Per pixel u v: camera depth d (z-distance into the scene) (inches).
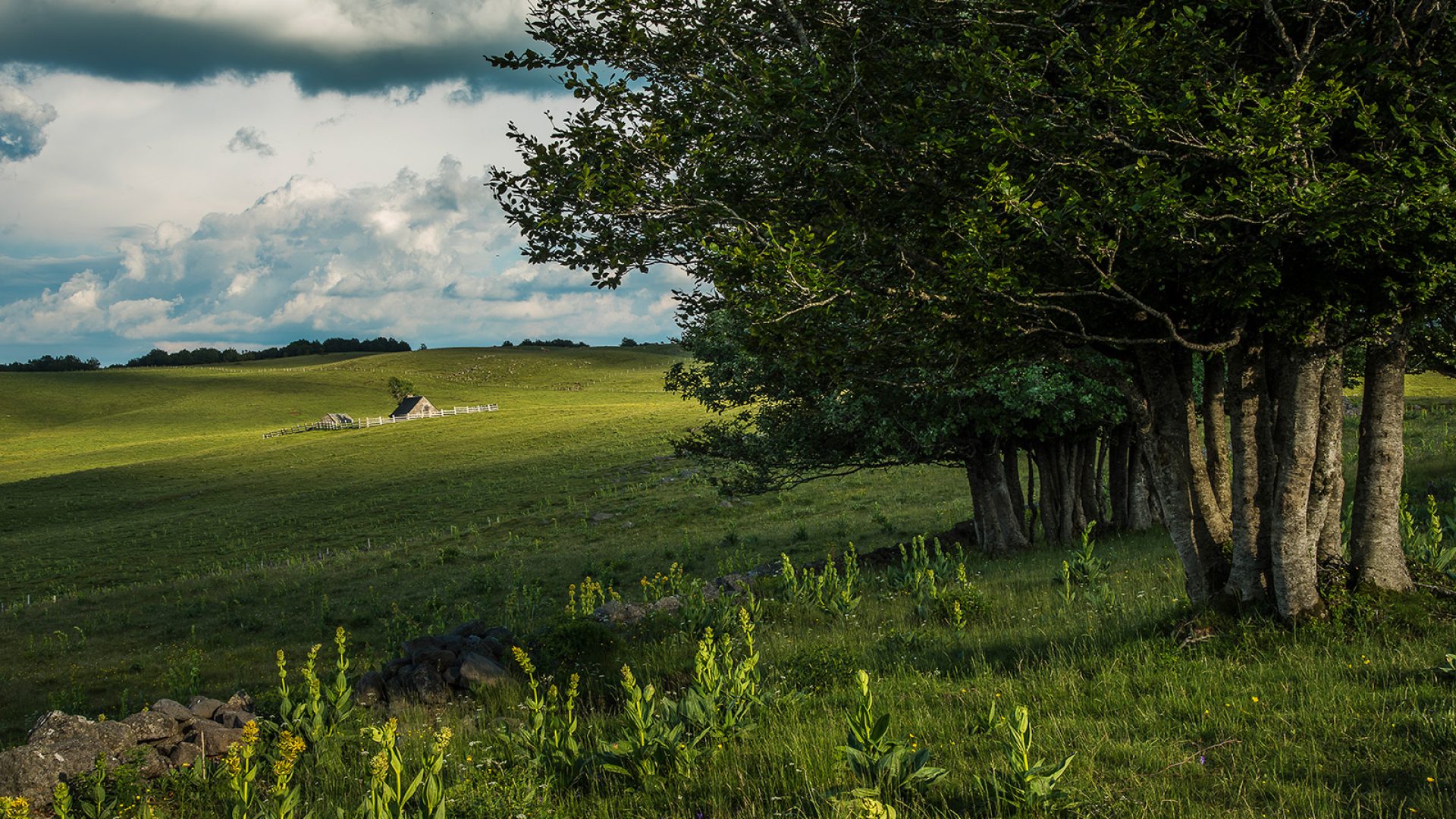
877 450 862.5
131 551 2036.2
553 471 2479.1
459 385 6579.7
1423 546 442.6
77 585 1732.3
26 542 2240.4
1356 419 1453.0
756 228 345.7
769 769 269.0
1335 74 312.2
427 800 220.7
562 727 293.7
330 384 6466.5
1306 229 288.4
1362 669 296.0
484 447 3171.8
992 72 306.2
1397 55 326.6
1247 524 358.3
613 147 356.2
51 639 1140.5
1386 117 319.6
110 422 5216.5
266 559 1824.6
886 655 420.8
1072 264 321.1
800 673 390.3
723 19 397.4
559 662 452.4
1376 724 249.1
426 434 3683.6
